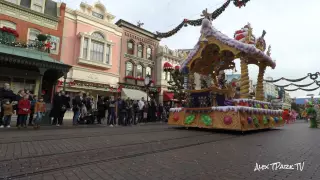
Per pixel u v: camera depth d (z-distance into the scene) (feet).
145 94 85.97
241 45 32.37
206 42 36.06
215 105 33.65
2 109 31.27
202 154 15.26
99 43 76.18
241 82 34.01
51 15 65.41
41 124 36.91
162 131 31.22
